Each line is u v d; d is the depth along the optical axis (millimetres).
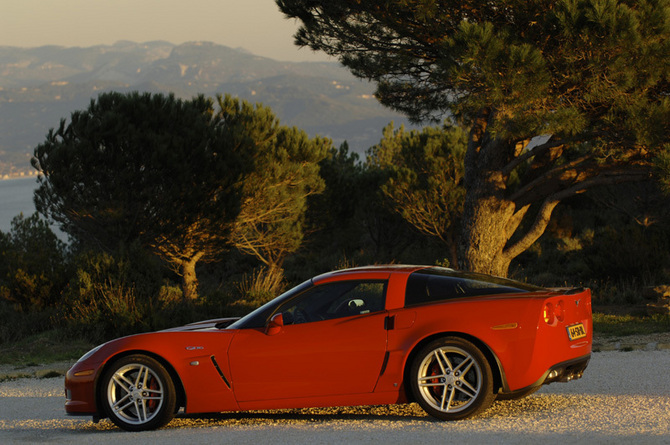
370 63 18172
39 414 9328
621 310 17297
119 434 7020
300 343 6926
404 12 15023
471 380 6617
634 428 5832
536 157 17844
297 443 5926
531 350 6391
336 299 7113
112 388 7230
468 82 12773
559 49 12602
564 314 6621
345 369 6809
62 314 18469
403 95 19562
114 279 18453
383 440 5840
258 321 7234
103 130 20844
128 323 16938
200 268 34875
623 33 11570
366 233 35562
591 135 13828
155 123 22172
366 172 36094
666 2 12086
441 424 6410
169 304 19141
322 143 30359
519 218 17312
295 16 17828
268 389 6980
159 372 7113
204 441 6258
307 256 35125
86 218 21688
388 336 6738
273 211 26531
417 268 7324
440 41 15086
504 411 7008
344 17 16906
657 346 11773
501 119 13617
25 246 27125
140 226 21734
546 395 7996
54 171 21016
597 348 12195
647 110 12578
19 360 15070
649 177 14992
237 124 24562
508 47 12414
